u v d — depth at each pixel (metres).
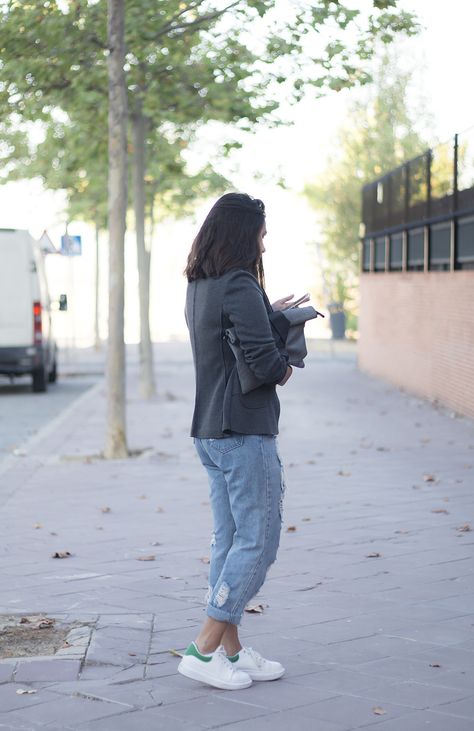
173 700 4.51
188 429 15.34
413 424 15.47
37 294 22.84
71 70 13.26
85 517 8.87
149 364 19.91
